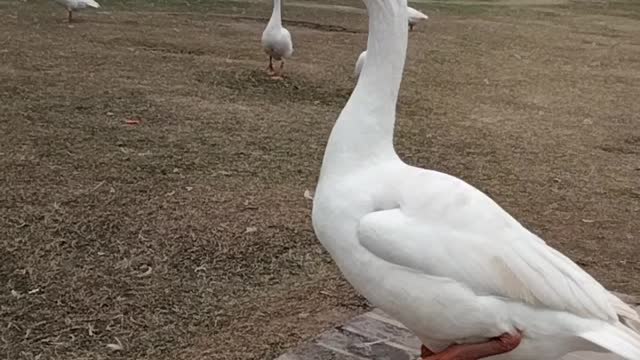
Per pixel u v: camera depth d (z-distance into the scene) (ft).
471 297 3.25
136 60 13.99
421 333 3.55
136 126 9.89
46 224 6.62
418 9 26.58
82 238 6.42
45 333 5.05
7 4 19.74
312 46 17.35
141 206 7.20
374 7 3.52
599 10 29.94
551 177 9.36
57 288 5.61
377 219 3.32
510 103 13.32
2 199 7.09
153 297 5.60
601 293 3.41
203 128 10.09
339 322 5.34
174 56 14.66
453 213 3.34
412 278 3.30
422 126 11.29
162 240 6.50
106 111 10.45
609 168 9.95
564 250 7.09
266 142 9.70
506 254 3.30
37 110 10.18
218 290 5.77
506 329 3.30
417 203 3.36
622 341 3.23
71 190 7.47
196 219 6.99
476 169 9.41
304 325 5.30
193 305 5.52
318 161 9.08
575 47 20.20
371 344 4.97
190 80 12.80
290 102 12.07
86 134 9.35
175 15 20.25
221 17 20.56
